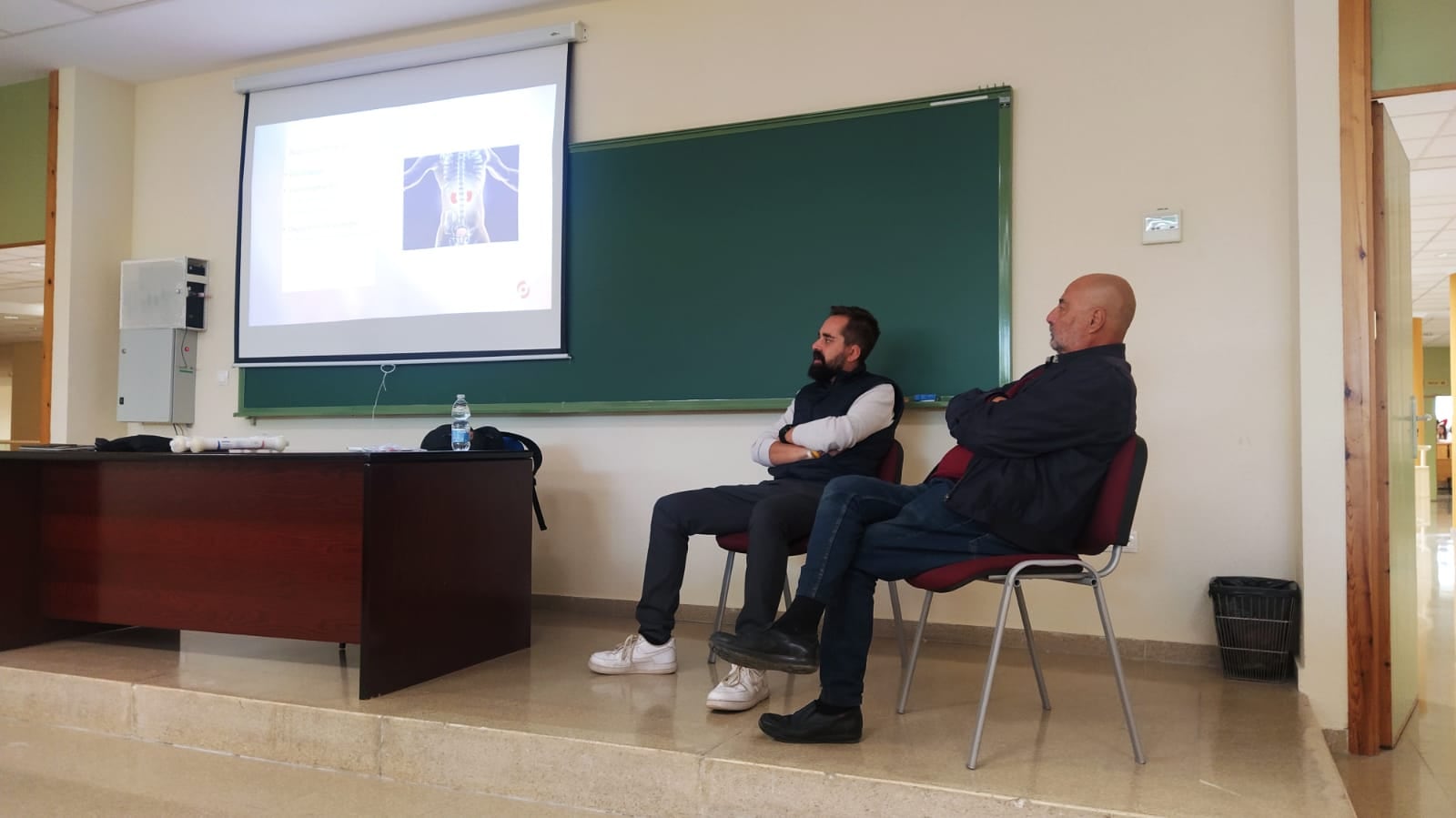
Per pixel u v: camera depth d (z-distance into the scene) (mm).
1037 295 3445
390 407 4441
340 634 2805
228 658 3131
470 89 4348
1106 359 2240
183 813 2162
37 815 2146
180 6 4270
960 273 3516
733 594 3838
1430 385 16719
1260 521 3162
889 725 2367
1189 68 3287
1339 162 2844
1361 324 2797
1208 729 2385
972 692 2734
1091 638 3334
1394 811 2324
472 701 2561
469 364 4309
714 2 3973
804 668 2154
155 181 5148
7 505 3266
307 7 4266
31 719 2918
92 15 4352
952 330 3520
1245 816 1772
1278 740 2285
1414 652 3268
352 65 4551
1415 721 3141
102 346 5070
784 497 2652
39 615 3352
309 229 4645
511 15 4332
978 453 2238
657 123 4051
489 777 2295
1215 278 3236
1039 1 3484
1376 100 2869
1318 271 2852
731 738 2229
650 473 4000
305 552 2875
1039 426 2166
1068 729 2359
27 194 5117
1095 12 3410
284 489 2920
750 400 3803
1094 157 3393
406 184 4457
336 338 4555
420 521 2777
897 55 3678
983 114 3502
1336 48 2857
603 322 4062
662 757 2123
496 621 3127
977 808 1876
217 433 4910
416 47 4492
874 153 3658
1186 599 3236
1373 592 2779
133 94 5219
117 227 5137
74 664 3020
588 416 4117
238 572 2986
